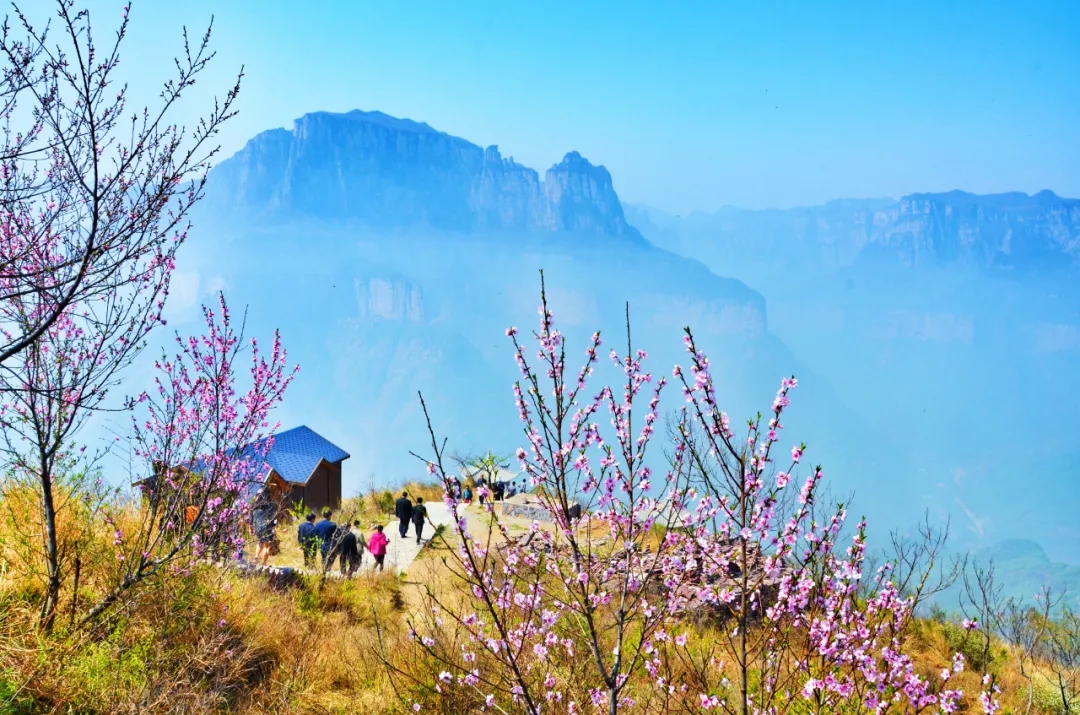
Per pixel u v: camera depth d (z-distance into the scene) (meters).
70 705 5.50
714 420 3.85
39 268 5.55
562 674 5.41
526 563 4.73
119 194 5.28
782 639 4.36
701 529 4.31
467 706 5.77
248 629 8.32
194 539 7.49
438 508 20.98
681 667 5.49
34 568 6.91
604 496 4.14
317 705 7.00
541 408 3.91
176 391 7.34
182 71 5.25
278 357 7.82
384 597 11.58
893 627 4.73
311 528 13.98
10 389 5.13
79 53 4.86
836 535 3.96
